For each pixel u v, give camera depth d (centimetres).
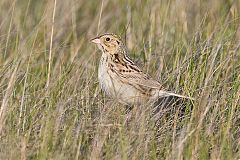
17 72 2220
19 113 2070
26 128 2002
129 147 1873
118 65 2259
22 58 2333
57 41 2802
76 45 2767
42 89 2214
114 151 1878
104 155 1891
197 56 2347
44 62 2441
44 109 2075
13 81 2108
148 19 2858
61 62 2428
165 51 2547
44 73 2394
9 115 2028
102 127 1959
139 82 2244
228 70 2286
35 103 2111
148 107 2094
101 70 2272
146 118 2019
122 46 2314
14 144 1880
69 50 2738
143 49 2545
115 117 2027
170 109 2144
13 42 2584
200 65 2283
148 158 1880
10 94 2078
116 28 2878
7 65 2317
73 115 2044
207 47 2347
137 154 1839
